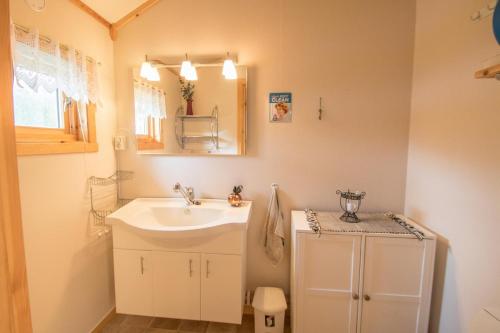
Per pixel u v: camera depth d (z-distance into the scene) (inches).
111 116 77.4
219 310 65.5
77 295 64.1
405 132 71.9
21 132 50.9
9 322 21.8
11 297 21.9
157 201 79.5
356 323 62.5
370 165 73.9
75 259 63.5
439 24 59.2
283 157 76.4
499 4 40.5
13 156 21.7
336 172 75.1
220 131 76.9
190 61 75.3
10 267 21.7
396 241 59.3
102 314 73.2
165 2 75.9
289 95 74.4
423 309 59.7
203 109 76.9
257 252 79.6
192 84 76.7
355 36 71.1
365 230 61.0
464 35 51.6
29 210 51.4
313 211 75.2
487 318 38.2
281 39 73.4
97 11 69.5
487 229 46.2
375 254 60.3
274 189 75.6
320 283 62.6
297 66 73.5
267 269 79.7
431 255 58.1
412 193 69.9
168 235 59.2
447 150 56.4
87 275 67.6
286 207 77.6
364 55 71.3
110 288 76.4
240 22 74.4
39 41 51.6
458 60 53.2
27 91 52.1
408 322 60.8
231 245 63.4
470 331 40.3
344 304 62.4
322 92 73.4
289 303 78.8
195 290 65.6
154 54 77.3
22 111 51.4
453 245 54.6
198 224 74.2
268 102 75.2
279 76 74.3
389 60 70.7
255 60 74.7
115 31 76.7
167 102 77.8
